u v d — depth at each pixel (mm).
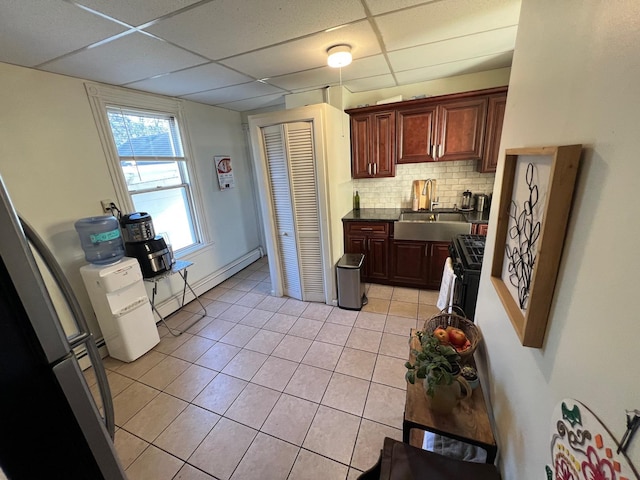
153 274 2488
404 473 977
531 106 903
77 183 2215
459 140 2898
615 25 476
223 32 1611
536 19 895
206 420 1750
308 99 3271
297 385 1982
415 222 3016
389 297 3107
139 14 1360
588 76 566
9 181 1863
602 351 477
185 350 2424
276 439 1609
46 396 581
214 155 3652
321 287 3076
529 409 785
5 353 524
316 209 2795
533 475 743
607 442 456
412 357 1381
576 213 581
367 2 1411
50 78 2025
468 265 1635
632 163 418
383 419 1690
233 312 3025
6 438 541
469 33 1846
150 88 2604
